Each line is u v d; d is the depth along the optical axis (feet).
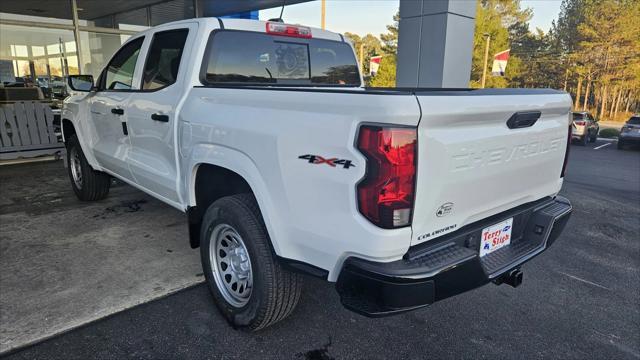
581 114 58.13
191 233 9.86
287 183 6.91
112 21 38.83
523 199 8.49
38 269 11.35
